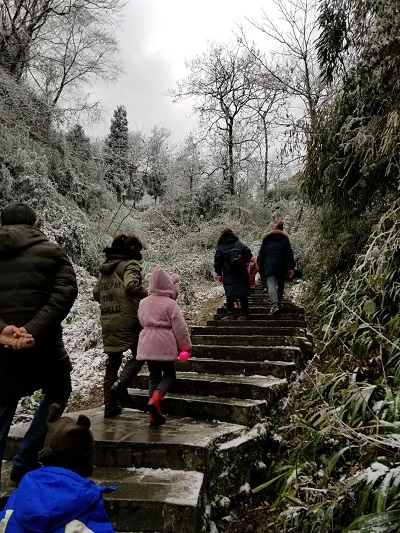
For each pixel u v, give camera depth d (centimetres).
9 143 828
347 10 554
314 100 993
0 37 930
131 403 375
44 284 246
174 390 420
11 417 241
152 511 232
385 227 430
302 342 510
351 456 268
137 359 348
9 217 263
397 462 212
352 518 219
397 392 266
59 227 860
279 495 254
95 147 1188
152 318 347
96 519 152
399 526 176
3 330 230
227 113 1784
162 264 1180
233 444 306
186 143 1827
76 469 163
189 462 278
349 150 524
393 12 422
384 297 371
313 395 355
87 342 633
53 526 142
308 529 224
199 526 235
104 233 1046
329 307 578
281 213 1393
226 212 1636
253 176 1795
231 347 496
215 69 1762
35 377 248
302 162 647
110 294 374
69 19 1064
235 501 289
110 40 1124
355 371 327
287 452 331
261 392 378
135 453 289
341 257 647
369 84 489
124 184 1488
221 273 677
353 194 561
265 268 672
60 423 168
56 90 1079
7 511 150
